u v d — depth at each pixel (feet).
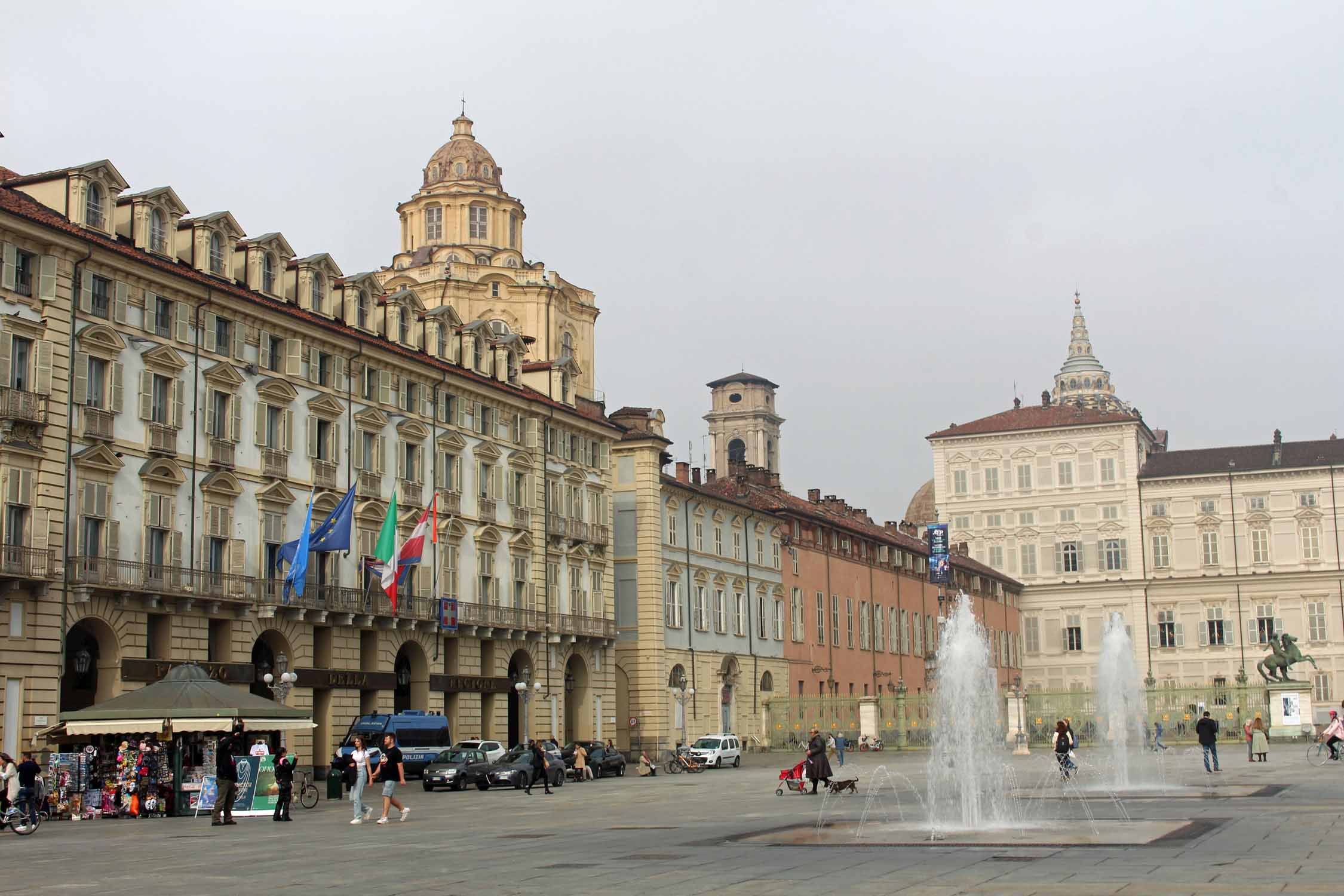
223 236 190.39
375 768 180.65
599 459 276.62
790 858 82.17
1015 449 485.56
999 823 105.81
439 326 233.96
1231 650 453.58
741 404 573.74
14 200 161.68
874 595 399.65
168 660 173.06
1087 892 63.26
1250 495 458.50
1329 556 446.60
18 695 153.48
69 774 140.97
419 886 72.69
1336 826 95.35
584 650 263.29
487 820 126.62
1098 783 157.69
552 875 76.33
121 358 169.89
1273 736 291.58
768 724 327.06
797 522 356.79
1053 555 478.59
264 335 194.18
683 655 292.61
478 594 234.58
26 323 158.10
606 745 227.61
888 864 77.36
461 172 343.05
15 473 154.81
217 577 180.75
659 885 70.38
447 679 224.33
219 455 183.42
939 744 188.96
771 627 336.29
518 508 247.70
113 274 169.78
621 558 286.46
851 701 325.21
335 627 201.87
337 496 204.64
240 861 88.69
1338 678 440.86
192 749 149.59
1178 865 73.46
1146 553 468.34
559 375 266.36
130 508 169.68
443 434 229.45
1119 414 482.69
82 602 161.27
